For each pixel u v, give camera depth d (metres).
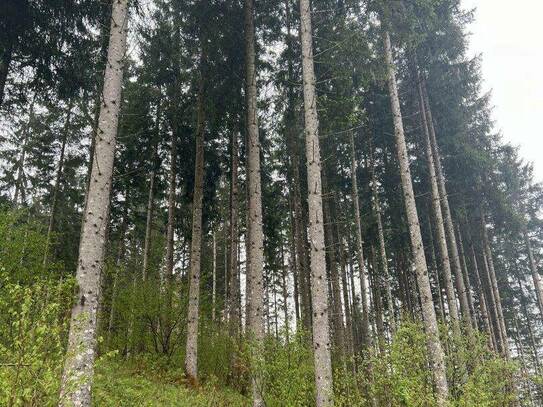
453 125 19.03
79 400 5.83
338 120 13.95
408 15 13.33
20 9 10.99
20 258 11.00
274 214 21.28
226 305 26.19
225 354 15.38
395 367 8.36
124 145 18.17
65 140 20.66
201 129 15.58
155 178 20.59
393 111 13.51
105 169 7.36
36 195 22.58
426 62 17.67
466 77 18.02
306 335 9.38
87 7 11.32
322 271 9.26
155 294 14.85
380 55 13.17
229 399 11.88
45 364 4.64
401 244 22.34
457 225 24.08
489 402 8.13
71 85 12.37
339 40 12.45
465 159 19.50
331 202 23.52
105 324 17.36
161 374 12.80
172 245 17.39
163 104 18.55
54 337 4.87
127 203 20.95
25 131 22.58
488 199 21.73
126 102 18.42
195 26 15.01
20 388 4.48
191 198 18.45
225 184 26.06
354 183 19.09
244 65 15.31
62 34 11.60
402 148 13.02
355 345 25.34
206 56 15.19
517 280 33.47
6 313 5.17
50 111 20.00
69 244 20.80
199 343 15.50
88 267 6.64
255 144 12.56
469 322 17.62
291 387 8.73
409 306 24.98
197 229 14.41
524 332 36.62
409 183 12.62
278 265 28.36
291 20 15.08
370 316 26.31
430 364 9.18
